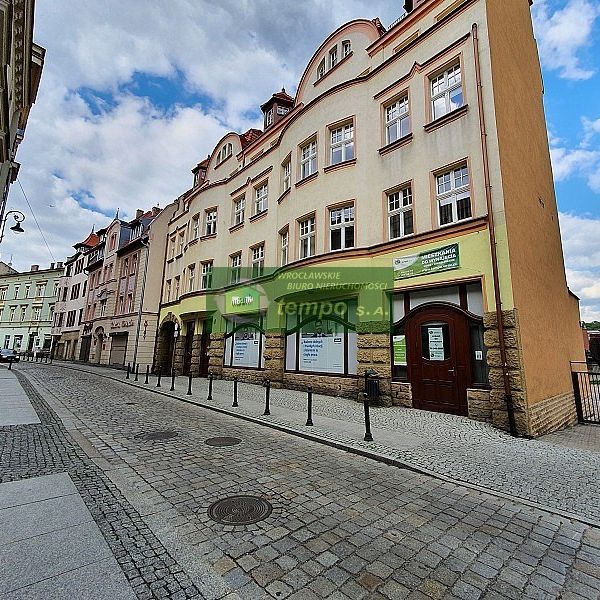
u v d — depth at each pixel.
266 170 17.16
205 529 3.37
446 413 8.91
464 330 8.84
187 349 21.31
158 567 2.75
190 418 8.75
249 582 2.61
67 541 3.05
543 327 9.08
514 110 10.16
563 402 9.14
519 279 8.28
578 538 3.41
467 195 9.42
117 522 3.44
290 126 14.97
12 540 3.03
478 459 5.67
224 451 5.98
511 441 6.78
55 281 48.78
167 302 24.38
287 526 3.47
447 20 10.48
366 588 2.58
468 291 8.93
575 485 4.68
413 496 4.32
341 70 14.04
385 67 12.05
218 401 10.92
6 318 51.53
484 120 9.02
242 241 18.30
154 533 3.26
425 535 3.39
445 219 9.86
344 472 5.12
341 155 12.84
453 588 2.61
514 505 4.13
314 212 12.88
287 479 4.76
